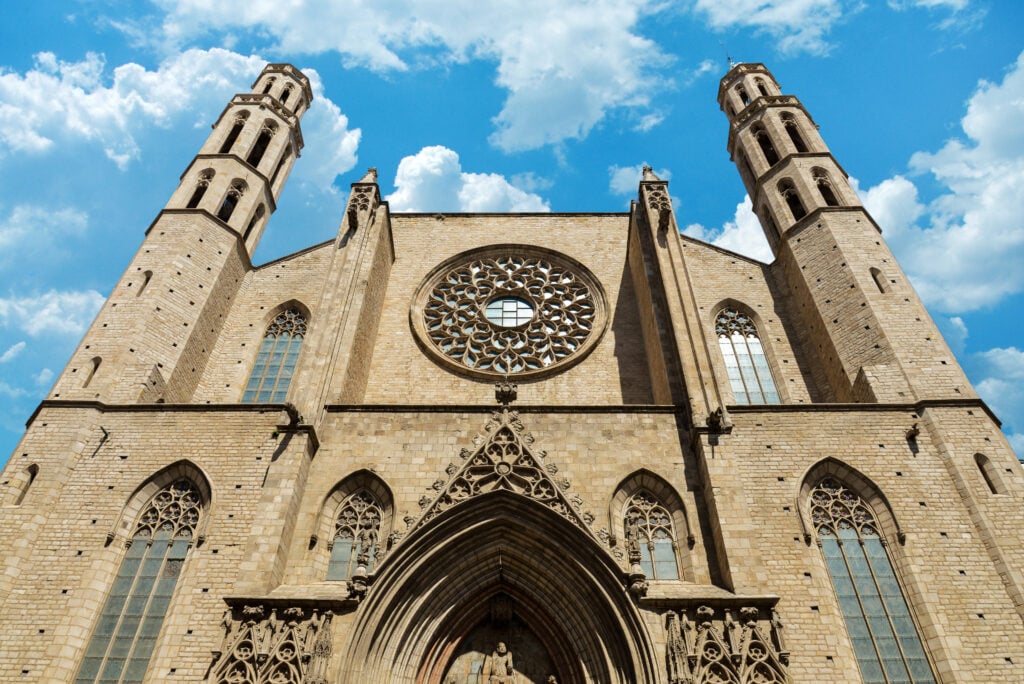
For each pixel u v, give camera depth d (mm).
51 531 24125
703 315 37031
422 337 36875
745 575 21984
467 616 23422
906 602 22641
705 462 25109
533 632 23531
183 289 34219
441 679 22281
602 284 39562
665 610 21219
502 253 42219
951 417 26594
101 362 29656
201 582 22703
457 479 24531
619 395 34062
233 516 24406
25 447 26047
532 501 23703
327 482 25562
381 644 21297
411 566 22547
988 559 22969
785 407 27328
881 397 28250
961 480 24719
